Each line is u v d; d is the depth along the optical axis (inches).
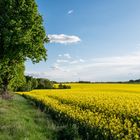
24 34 1181.7
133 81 5388.8
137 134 626.2
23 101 1678.2
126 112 916.6
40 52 1288.1
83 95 1788.9
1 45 1196.5
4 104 1233.4
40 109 1291.8
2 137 579.8
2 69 1344.7
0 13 1202.6
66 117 885.2
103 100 1346.0
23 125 717.3
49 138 655.8
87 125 711.7
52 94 2022.6
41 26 1290.6
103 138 629.6
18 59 1288.1
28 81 3710.6
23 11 1209.4
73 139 663.1
